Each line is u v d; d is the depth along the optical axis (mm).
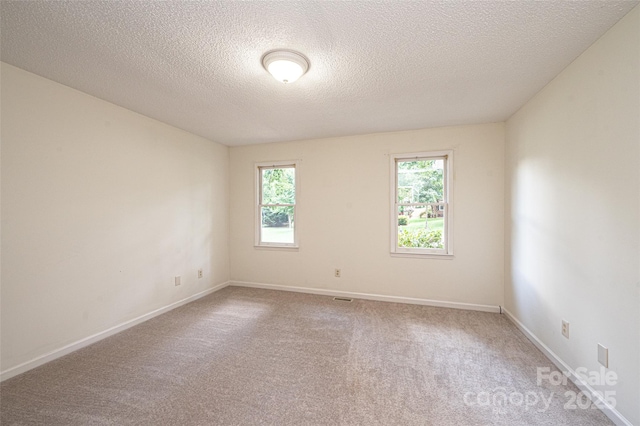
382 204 3629
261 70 2012
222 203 4223
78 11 1394
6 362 1896
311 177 3947
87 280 2400
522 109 2658
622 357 1448
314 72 2037
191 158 3627
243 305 3434
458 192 3314
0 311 1872
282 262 4105
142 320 2896
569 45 1698
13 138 1936
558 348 2035
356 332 2650
